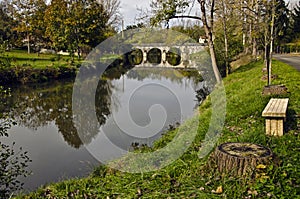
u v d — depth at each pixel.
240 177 4.66
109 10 41.16
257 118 7.85
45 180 7.46
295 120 7.29
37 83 28.94
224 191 4.52
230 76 18.83
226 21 20.09
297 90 10.41
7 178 7.18
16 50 48.69
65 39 37.97
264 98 9.61
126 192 5.11
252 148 5.10
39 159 9.17
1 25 48.25
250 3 13.87
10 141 11.28
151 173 5.83
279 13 12.39
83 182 5.88
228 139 6.74
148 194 4.89
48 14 39.81
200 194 4.53
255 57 24.70
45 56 41.94
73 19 37.38
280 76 14.01
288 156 5.30
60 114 16.17
